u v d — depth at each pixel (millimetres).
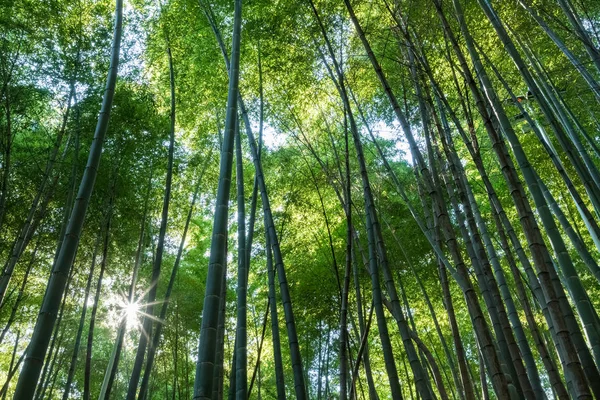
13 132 6609
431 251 8336
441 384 4836
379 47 6820
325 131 7941
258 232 8859
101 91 7188
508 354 3547
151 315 5539
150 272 8555
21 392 2799
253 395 11109
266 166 8758
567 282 3211
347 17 6871
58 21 6691
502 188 8641
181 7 7473
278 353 4371
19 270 7496
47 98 7039
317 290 8773
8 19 6246
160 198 8508
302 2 6910
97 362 9500
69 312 8141
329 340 9602
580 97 6828
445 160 5352
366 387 10070
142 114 7469
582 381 2582
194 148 8812
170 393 10945
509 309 4445
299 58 7102
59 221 7297
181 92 8094
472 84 3592
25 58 6656
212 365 2613
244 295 4547
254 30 7184
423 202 5906
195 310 9297
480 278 3816
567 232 5309
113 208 7055
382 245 4027
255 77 7578
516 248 4777
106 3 7625
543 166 7992
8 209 6922
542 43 6703
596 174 5391
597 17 6438
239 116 7926
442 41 6223
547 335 8352
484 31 6332
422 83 5297
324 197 8688
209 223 10805
